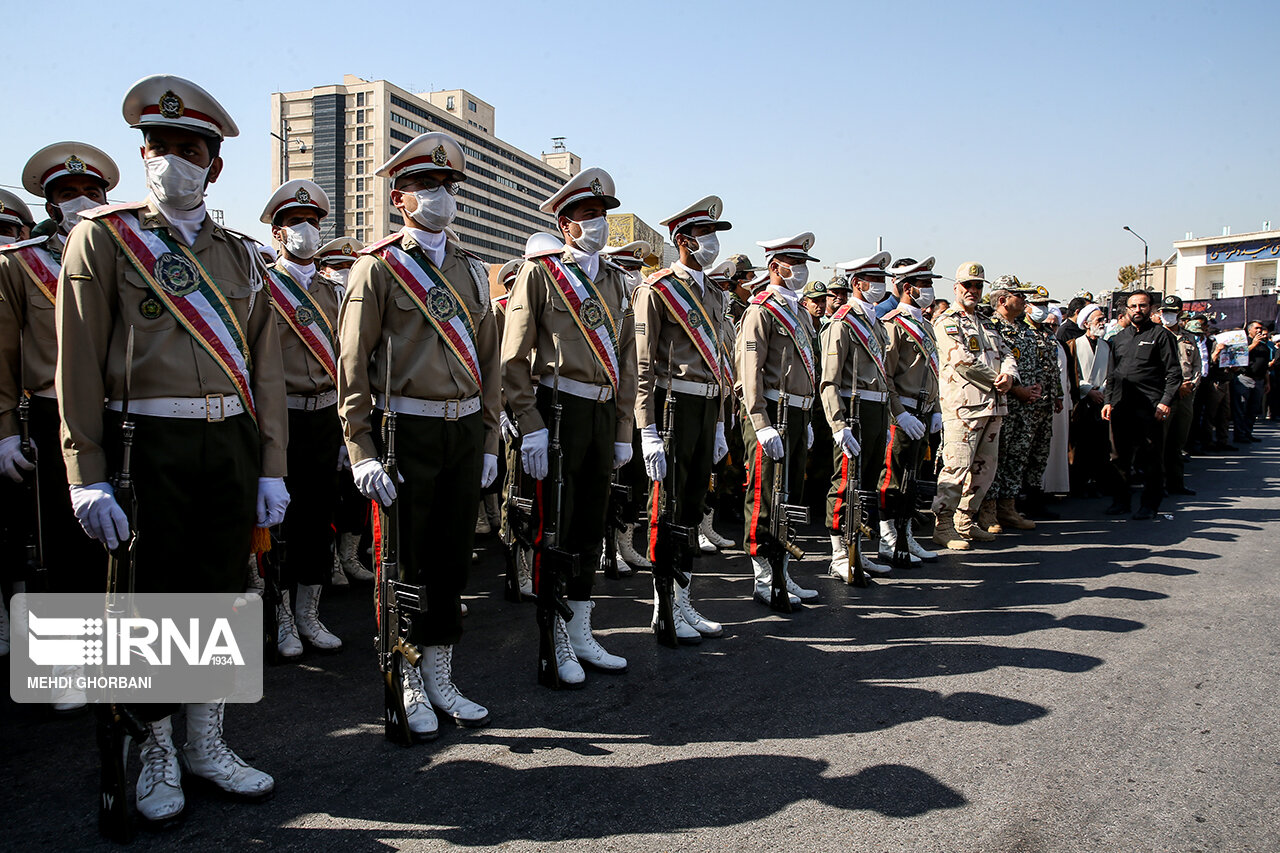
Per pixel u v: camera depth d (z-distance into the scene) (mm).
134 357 2781
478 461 3686
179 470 2820
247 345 3072
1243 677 4148
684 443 4695
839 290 7941
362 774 3158
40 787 3053
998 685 4043
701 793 3016
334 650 4492
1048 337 8414
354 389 3381
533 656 4469
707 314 4785
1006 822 2844
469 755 3316
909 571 6309
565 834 2754
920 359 6641
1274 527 7855
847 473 5875
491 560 6758
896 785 3082
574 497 4180
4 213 4398
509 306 4039
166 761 2895
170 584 2867
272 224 4902
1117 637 4746
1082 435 9672
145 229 2844
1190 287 48406
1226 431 14062
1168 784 3107
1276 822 2859
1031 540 7402
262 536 3215
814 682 4082
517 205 97875
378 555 3443
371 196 71625
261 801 2943
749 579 6090
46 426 3793
